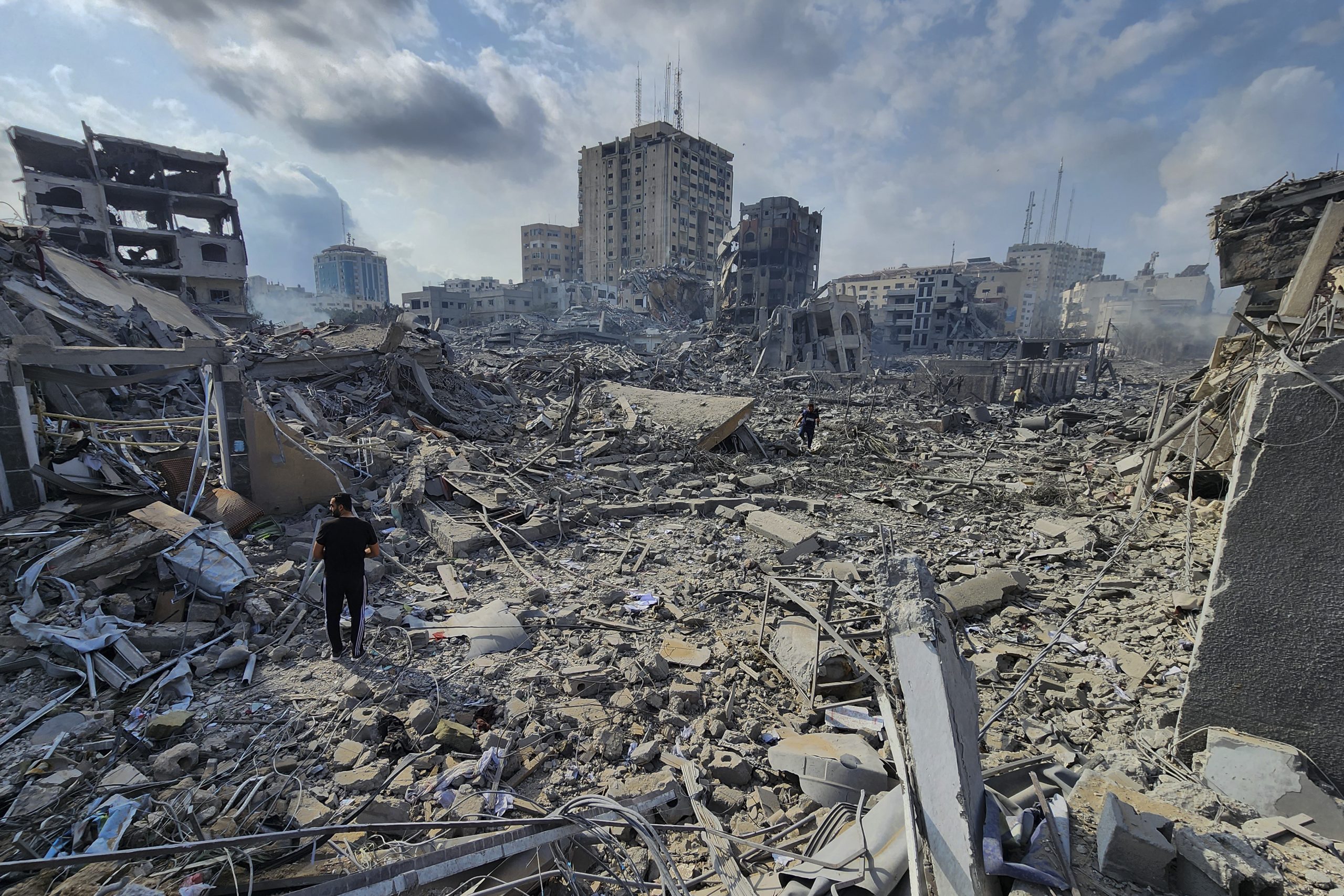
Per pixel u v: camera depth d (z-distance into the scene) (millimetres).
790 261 71562
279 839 3645
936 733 3010
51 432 8438
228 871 3365
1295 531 3801
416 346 20141
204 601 6461
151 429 10445
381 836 3812
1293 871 2891
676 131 108812
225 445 8914
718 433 16750
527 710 5234
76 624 5668
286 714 5098
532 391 25219
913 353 83062
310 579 7191
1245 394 9117
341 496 6039
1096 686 5918
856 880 3156
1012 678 6133
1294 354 3943
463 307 93250
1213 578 4094
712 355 54219
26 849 3551
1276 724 3953
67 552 6430
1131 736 5078
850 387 36344
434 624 6789
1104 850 2910
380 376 17922
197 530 6918
